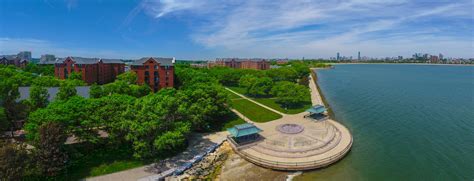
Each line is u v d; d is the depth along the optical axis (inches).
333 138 2253.9
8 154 1226.6
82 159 1716.3
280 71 5802.2
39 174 1365.7
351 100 4160.9
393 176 1761.8
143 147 1702.8
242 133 2128.4
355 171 1819.6
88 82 4394.7
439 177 1748.3
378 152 2124.8
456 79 7628.0
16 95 2031.3
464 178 1734.7
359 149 2180.1
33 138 1510.8
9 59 6269.7
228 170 1781.5
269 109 3344.0
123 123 1654.8
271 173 1763.0
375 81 6963.6
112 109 1738.4
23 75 3432.6
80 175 1551.4
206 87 2709.2
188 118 2183.8
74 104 1695.4
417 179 1726.1
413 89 5413.4
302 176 1738.4
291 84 3651.6
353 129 2684.5
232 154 2007.9
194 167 1759.4
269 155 1918.1
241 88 5177.2
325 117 2982.3
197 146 2073.1
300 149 1985.7
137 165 1707.7
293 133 2340.1
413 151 2144.4
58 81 3267.7
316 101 3959.2
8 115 1950.1
